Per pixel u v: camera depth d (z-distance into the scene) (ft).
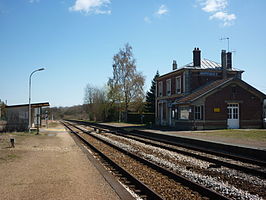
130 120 165.58
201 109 84.17
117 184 23.86
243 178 26.73
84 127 131.23
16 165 32.37
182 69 99.14
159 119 122.93
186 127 89.25
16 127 95.09
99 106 197.77
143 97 164.04
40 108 136.67
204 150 44.65
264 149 37.73
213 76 101.60
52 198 20.03
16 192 21.49
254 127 87.92
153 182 25.14
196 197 20.79
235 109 86.89
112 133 88.63
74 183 24.27
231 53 106.52
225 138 55.21
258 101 89.10
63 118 400.67
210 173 28.91
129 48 161.89
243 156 40.01
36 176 26.94
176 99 104.83
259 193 21.77
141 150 46.96
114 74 161.89
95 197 20.26
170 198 20.52
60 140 66.85
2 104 179.73
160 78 122.52
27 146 52.47
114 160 37.52
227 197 20.01
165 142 58.90
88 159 37.55
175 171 30.12
